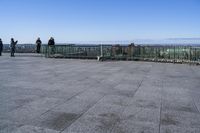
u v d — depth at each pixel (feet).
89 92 24.35
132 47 67.26
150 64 56.18
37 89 25.29
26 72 38.96
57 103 19.99
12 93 23.27
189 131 14.64
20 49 102.94
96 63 57.11
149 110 18.61
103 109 18.58
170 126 15.37
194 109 19.15
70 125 15.16
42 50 84.94
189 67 50.70
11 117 16.37
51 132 14.02
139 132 14.30
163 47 63.98
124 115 17.29
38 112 17.53
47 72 39.27
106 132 14.19
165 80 32.83
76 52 72.43
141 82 30.86
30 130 14.21
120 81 31.35
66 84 28.48
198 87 28.09
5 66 48.39
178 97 22.99
